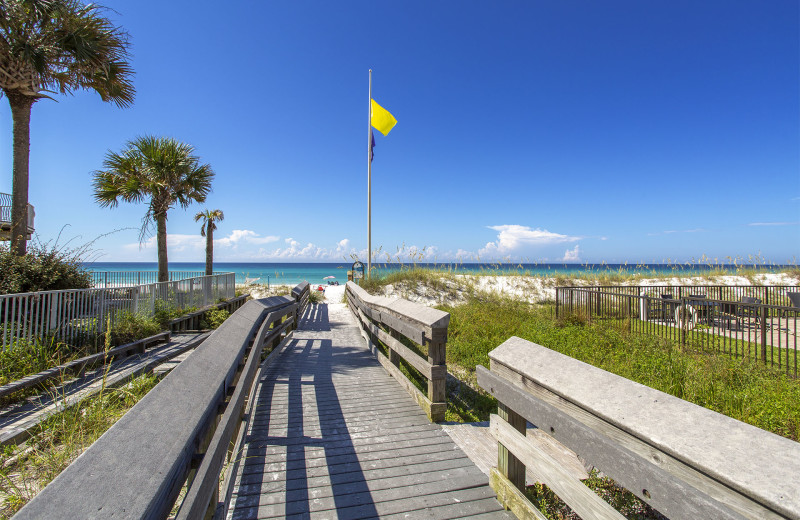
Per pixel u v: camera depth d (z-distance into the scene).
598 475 3.00
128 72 10.98
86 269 9.19
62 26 9.22
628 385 1.62
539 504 2.65
